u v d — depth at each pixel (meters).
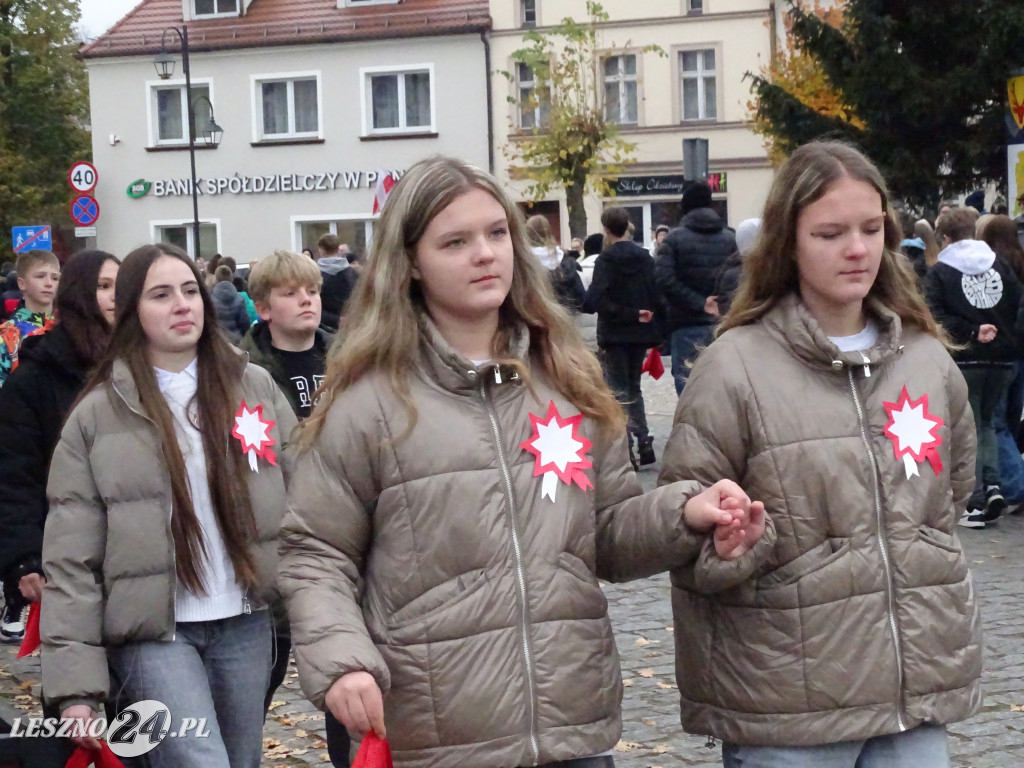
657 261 11.93
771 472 3.22
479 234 3.00
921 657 3.21
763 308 3.38
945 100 25.08
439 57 39.06
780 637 3.19
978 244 9.13
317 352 5.63
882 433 3.27
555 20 38.59
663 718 5.90
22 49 49.03
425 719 2.89
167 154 40.78
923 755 3.26
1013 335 9.21
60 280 5.02
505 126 38.81
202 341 4.15
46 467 4.96
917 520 3.25
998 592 7.91
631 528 3.11
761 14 37.78
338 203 39.94
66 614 3.82
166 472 3.92
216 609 3.99
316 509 2.98
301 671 2.82
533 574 2.94
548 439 3.00
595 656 3.00
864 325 3.45
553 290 3.21
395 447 2.95
